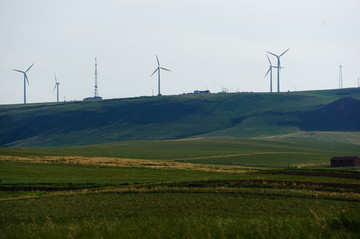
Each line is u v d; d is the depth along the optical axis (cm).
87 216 8638
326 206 9138
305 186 11262
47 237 6106
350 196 9888
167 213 8744
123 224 6862
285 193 10338
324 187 11131
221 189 10969
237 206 9250
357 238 5522
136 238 5828
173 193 10731
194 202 9662
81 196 10575
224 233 5734
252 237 5603
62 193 11181
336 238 5531
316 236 5591
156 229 6241
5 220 8375
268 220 6862
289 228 5922
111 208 9275
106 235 6028
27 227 6881
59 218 8519
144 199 10100
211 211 8844
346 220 6106
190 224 6506
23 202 9925
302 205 9256
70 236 5972
